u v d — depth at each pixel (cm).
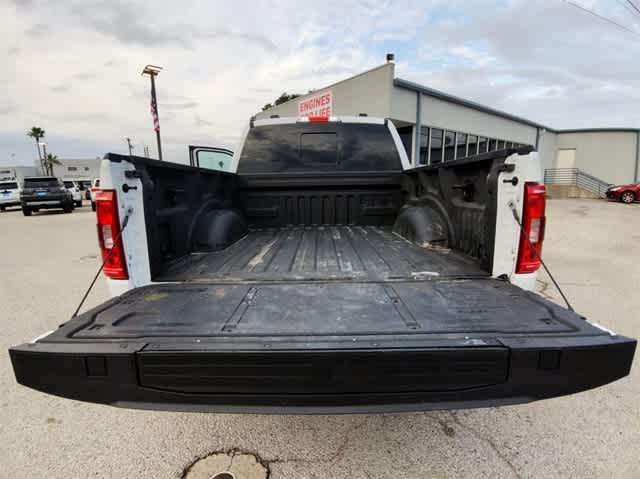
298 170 376
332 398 127
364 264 224
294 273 206
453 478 170
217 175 304
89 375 127
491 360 125
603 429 203
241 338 131
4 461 183
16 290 475
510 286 180
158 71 1695
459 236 240
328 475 172
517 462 180
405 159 381
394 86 1359
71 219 1465
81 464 181
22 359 129
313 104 1730
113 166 171
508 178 182
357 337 131
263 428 207
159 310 156
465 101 1694
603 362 129
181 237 241
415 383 126
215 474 174
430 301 163
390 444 193
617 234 870
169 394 127
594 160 2827
